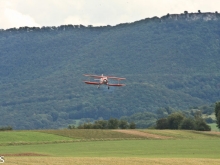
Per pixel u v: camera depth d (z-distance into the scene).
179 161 137.38
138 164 131.00
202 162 136.50
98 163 131.62
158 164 131.62
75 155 164.38
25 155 160.88
